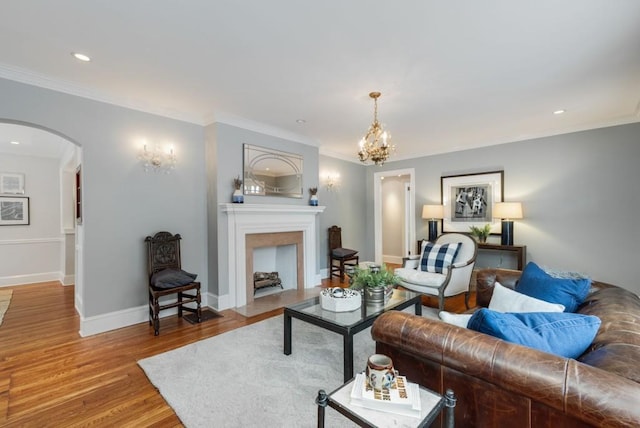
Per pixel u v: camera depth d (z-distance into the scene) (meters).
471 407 1.16
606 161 3.88
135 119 3.23
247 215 3.90
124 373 2.22
